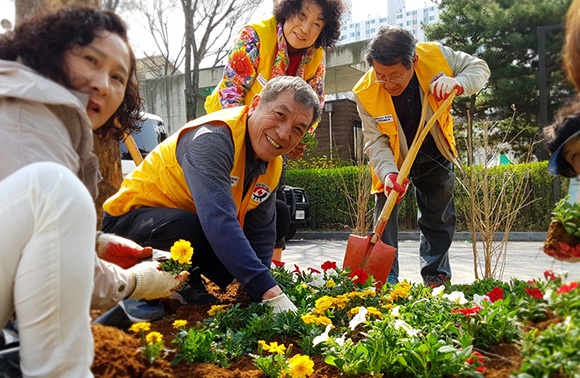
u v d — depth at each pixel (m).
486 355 1.83
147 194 2.71
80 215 1.30
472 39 13.27
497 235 9.67
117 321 1.96
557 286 1.79
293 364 1.66
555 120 1.86
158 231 2.59
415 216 11.44
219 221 2.26
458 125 13.22
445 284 3.26
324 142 16.31
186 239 2.60
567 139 1.73
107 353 1.70
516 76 12.47
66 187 1.29
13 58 1.51
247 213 2.95
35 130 1.38
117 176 3.01
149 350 1.74
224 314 2.23
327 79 15.63
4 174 1.34
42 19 1.51
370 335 1.90
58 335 1.30
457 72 3.59
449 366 1.64
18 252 1.27
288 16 3.42
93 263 1.35
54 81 1.49
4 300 1.31
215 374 1.76
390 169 3.60
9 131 1.35
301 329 2.14
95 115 1.61
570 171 1.85
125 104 1.88
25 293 1.26
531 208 9.73
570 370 1.26
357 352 1.79
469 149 3.61
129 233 2.70
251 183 2.76
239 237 2.27
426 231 3.91
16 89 1.37
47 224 1.26
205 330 2.05
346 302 2.31
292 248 9.34
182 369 1.79
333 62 13.62
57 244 1.26
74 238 1.29
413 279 5.28
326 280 2.88
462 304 2.31
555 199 9.51
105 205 2.80
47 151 1.39
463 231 10.18
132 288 1.80
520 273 5.43
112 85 1.60
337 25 3.56
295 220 9.13
